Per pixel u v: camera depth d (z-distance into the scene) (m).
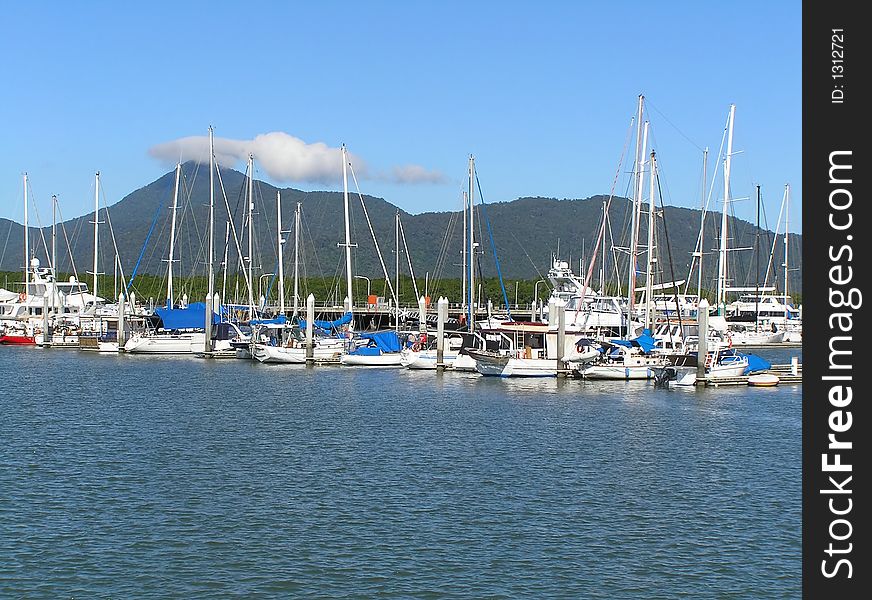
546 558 34.44
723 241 114.50
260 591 31.41
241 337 114.88
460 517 39.12
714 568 33.78
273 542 35.91
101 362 107.88
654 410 67.62
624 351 87.56
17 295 155.62
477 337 97.06
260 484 44.47
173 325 120.50
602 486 44.44
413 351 100.19
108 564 33.62
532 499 41.94
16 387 82.62
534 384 83.44
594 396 75.38
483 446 53.75
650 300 98.69
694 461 50.00
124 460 49.59
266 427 60.31
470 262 105.44
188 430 58.97
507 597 31.02
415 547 35.44
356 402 72.44
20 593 31.12
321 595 31.11
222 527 37.66
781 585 32.44
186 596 30.98
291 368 100.12
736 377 81.81
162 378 90.50
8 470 46.91
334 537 36.50
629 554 34.97
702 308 80.62
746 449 53.22
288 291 168.75
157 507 40.38
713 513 40.12
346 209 117.38
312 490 43.38
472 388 81.06
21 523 37.94
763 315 159.25
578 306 107.69
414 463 49.12
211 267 118.06
